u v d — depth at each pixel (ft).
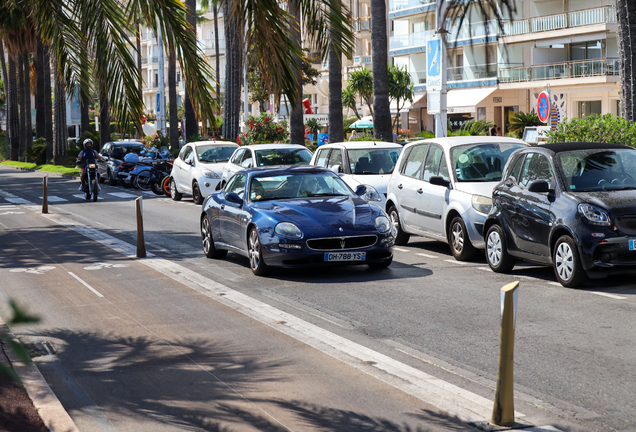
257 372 19.52
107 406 17.25
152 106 300.61
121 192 95.81
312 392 17.65
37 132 179.93
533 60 126.00
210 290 31.86
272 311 27.25
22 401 16.46
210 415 16.26
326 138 115.34
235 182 40.47
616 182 30.91
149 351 22.15
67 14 25.73
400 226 44.42
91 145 84.28
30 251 46.14
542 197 31.30
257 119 107.76
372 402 16.76
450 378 18.56
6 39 157.99
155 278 35.29
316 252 33.55
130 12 23.76
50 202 83.56
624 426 14.79
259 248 34.65
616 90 123.54
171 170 87.81
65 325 26.11
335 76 88.43
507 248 33.47
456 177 39.11
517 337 22.31
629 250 28.37
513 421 14.97
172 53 23.34
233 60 131.75
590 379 17.98
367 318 25.67
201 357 21.26
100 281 34.99
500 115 144.46
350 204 36.04
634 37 48.37
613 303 26.66
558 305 26.58
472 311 26.22
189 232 54.13
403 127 185.37
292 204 35.91
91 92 26.30
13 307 9.51
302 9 20.11
